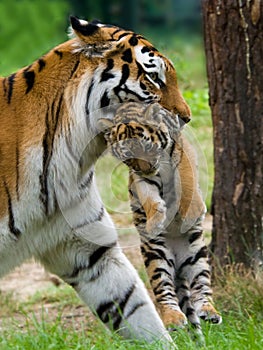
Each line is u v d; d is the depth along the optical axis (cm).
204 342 979
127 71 965
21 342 1011
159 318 1026
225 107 1264
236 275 1229
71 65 983
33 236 997
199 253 1097
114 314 1035
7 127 978
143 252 1097
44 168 973
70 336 1069
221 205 1280
